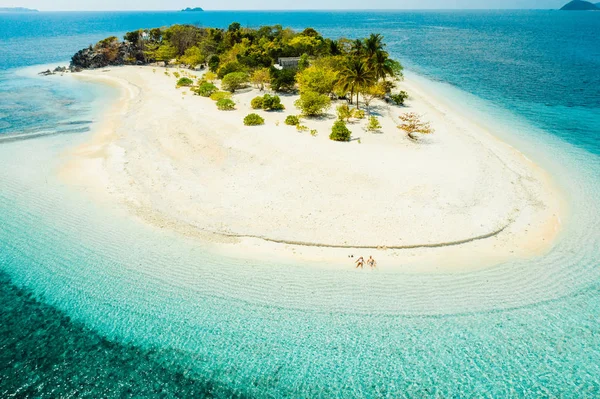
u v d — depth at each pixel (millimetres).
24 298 23672
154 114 56344
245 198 33156
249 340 20547
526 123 56062
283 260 26062
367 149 42562
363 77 54125
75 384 18484
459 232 28578
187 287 23984
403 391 18047
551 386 18234
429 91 74438
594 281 24391
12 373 18984
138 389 18234
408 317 21812
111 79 87438
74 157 43125
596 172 40219
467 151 42875
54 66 108500
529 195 34750
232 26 115062
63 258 26875
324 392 18016
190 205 32594
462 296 23219
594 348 20062
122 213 31938
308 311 22188
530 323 21438
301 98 54750
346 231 28562
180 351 20047
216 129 48500
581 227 30203
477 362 19359
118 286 24266
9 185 36781
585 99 69250
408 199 32188
